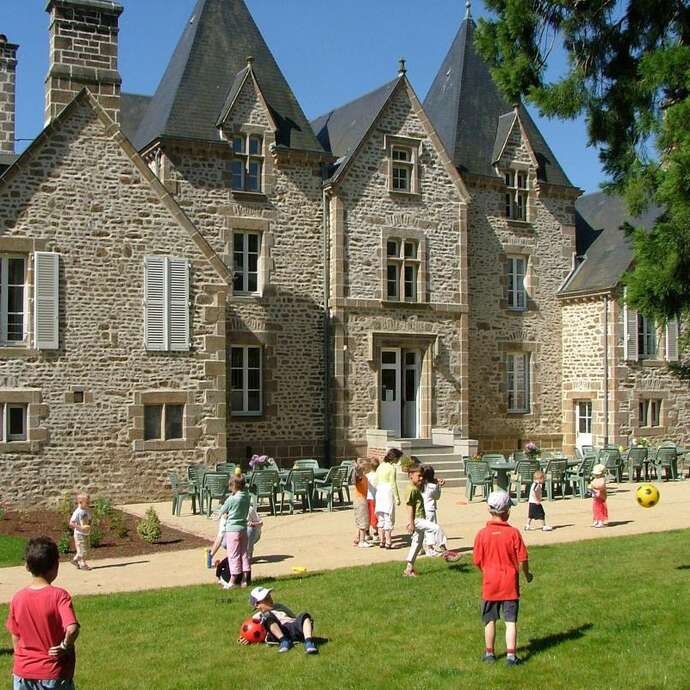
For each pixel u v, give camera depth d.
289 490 18.66
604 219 31.23
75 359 19.47
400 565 12.95
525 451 26.19
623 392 27.97
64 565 13.40
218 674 8.25
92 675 8.27
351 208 25.05
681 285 12.82
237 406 24.02
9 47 22.33
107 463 19.67
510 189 29.05
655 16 14.34
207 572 12.77
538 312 29.28
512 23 14.72
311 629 9.03
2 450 18.70
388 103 25.72
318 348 24.89
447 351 26.39
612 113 14.66
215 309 20.95
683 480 24.81
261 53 26.00
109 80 21.56
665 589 11.02
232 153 23.97
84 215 19.69
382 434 24.42
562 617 9.91
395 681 8.00
